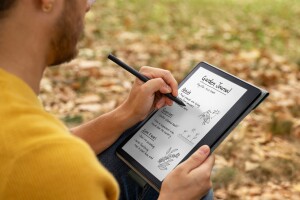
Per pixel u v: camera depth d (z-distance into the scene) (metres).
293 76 4.80
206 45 5.65
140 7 7.11
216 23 6.52
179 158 1.54
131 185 1.76
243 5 7.48
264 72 4.87
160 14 6.81
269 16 6.94
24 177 0.84
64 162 0.86
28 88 0.95
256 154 3.42
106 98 4.25
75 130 1.78
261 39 5.92
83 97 4.24
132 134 1.70
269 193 3.07
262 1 7.75
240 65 5.05
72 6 1.00
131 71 1.70
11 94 0.92
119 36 5.82
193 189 1.33
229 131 1.54
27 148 0.85
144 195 1.71
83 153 0.88
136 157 1.62
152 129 1.67
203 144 1.54
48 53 1.01
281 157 3.37
